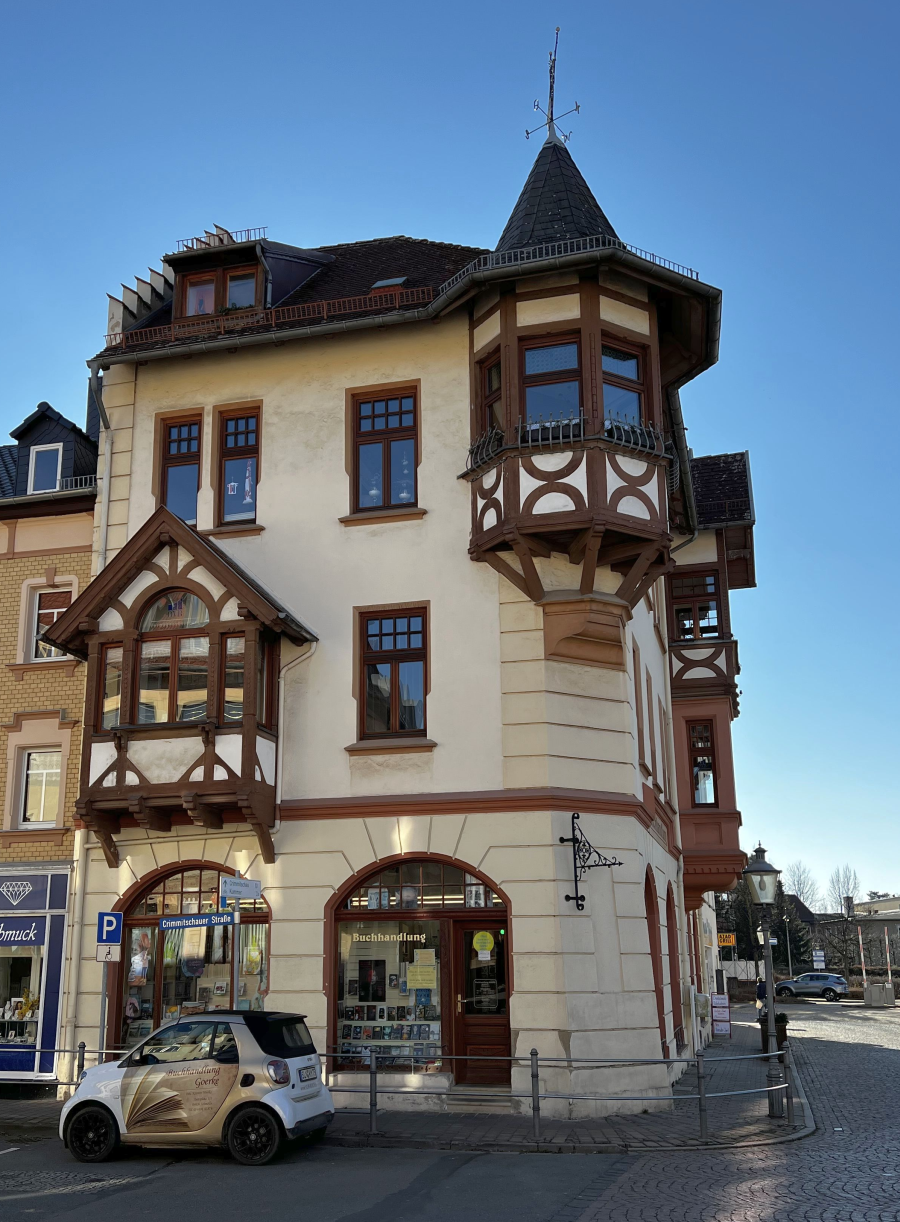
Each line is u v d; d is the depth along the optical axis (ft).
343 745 56.90
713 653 85.20
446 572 57.93
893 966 259.60
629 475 54.85
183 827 58.23
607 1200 32.99
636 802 55.77
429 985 53.93
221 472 63.57
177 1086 40.47
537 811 53.57
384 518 59.52
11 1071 58.80
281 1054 40.73
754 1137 44.37
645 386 57.21
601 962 52.37
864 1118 51.37
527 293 56.90
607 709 56.59
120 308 70.74
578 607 55.06
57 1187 36.27
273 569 60.54
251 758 54.39
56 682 64.85
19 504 67.15
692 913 98.58
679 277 56.34
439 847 54.39
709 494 89.71
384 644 58.49
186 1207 32.91
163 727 55.47
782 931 252.01
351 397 62.03
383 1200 33.35
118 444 65.57
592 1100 49.70
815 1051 89.45
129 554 57.67
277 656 58.29
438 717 56.08
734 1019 137.08
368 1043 53.88
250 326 64.49
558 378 55.98
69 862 61.00
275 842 56.49
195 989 56.70
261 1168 38.73
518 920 52.39
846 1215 30.27
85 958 58.90
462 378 60.44
